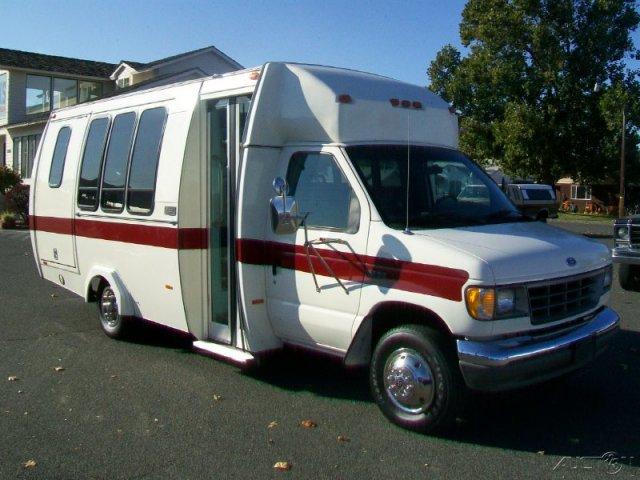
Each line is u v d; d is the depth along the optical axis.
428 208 5.48
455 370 4.81
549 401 5.75
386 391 5.18
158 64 29.69
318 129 5.68
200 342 6.55
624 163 35.72
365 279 5.16
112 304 7.74
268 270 5.87
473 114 37.34
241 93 6.02
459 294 4.63
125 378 6.40
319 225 5.53
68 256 8.37
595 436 5.03
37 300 10.06
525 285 4.74
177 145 6.54
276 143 5.93
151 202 6.82
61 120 8.81
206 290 6.57
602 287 5.51
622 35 35.28
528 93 35.09
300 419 5.35
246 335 5.92
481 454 4.70
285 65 5.94
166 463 4.58
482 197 5.96
